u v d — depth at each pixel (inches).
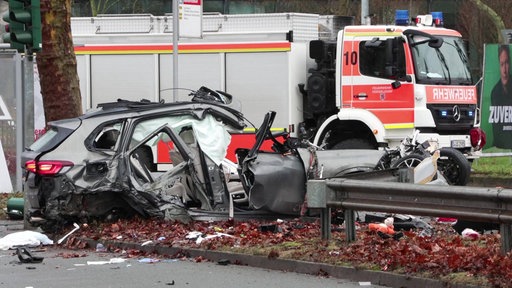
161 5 1824.6
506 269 445.4
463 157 909.8
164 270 532.7
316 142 1005.8
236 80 1064.2
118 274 520.4
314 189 557.6
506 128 1208.2
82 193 656.4
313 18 1089.4
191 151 680.4
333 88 1018.7
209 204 679.1
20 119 1014.4
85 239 639.8
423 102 971.9
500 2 1881.2
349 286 474.6
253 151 677.9
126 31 1125.7
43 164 655.8
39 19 739.4
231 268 538.0
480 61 1883.6
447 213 497.7
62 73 859.4
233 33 1067.9
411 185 511.8
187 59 1082.1
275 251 536.4
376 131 978.7
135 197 663.1
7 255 605.6
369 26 988.6
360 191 538.9
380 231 581.6
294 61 1047.0
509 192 469.4
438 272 459.8
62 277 512.4
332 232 599.2
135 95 1100.5
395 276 469.1
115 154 665.0
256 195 670.5
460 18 1891.0
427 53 985.5
